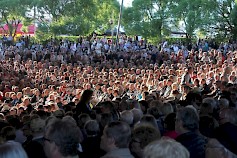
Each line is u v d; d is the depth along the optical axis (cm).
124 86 1969
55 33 5241
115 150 457
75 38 5600
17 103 1722
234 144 509
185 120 530
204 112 778
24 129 707
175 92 1417
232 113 623
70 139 403
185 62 3419
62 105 1432
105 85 1962
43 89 2084
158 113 796
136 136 492
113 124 465
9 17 5553
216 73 2108
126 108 1004
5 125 721
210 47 4447
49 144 407
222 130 526
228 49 4131
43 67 3089
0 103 1730
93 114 923
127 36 5403
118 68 2962
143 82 2102
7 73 2712
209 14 4728
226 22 4856
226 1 4772
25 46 4919
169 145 346
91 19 5469
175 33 5188
